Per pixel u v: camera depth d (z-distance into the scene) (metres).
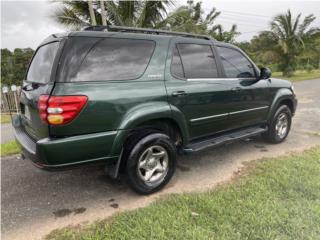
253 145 5.18
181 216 2.86
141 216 2.90
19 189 3.64
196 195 3.30
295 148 4.98
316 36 25.88
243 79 4.42
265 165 4.13
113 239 2.56
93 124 2.81
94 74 2.85
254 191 3.33
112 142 2.95
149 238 2.54
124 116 3.00
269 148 5.00
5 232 2.75
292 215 2.81
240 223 2.71
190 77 3.66
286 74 25.88
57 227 2.81
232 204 3.05
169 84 3.39
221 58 4.16
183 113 3.54
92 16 8.45
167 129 3.62
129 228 2.70
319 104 9.87
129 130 3.03
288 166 4.06
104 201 3.29
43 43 3.42
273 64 29.14
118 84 2.98
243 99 4.38
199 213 2.91
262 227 2.63
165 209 3.01
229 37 23.47
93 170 4.18
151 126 3.40
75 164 2.81
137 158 3.19
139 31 3.50
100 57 2.92
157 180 3.43
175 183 3.67
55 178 3.95
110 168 3.20
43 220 2.94
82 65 2.79
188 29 10.62
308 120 7.35
